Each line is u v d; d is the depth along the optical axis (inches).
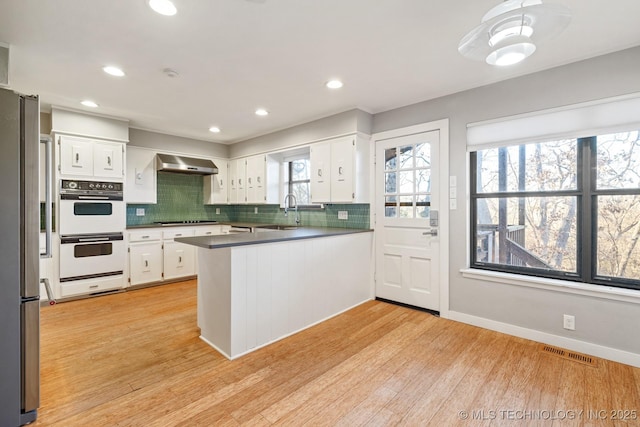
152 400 71.8
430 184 128.4
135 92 122.1
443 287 124.0
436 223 126.8
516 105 105.8
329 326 116.2
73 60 95.0
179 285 175.3
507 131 107.7
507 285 108.0
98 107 140.7
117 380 79.7
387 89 118.7
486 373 83.0
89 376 81.5
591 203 95.1
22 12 70.6
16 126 63.1
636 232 88.6
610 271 92.5
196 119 160.4
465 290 118.3
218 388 76.6
